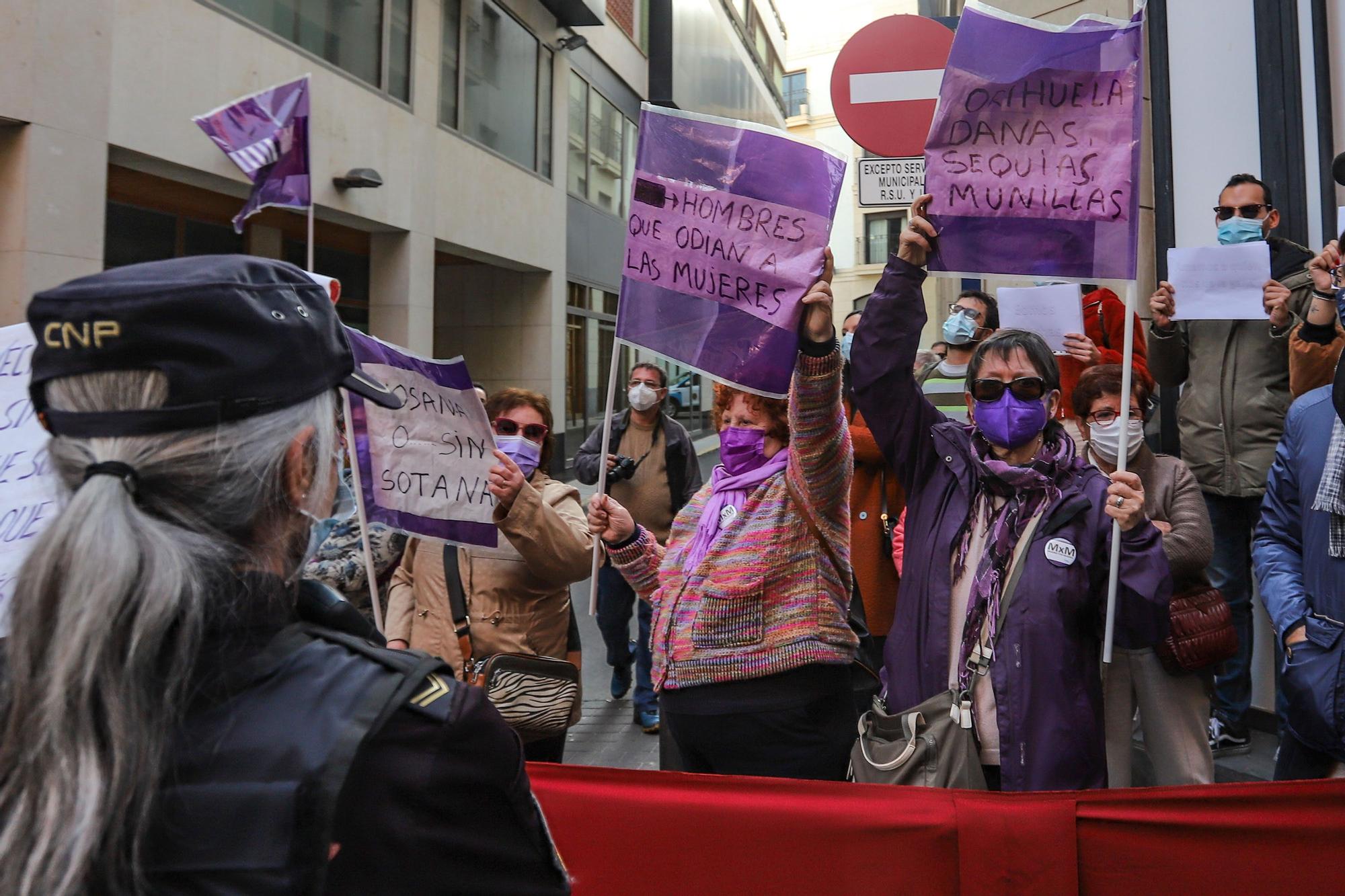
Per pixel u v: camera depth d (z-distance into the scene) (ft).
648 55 82.94
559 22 63.46
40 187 26.73
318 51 39.81
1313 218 15.61
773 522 9.00
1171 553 10.74
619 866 7.92
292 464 3.32
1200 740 10.77
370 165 42.96
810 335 8.74
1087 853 7.23
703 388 104.58
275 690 3.11
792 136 9.16
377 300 46.60
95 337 3.02
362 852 3.03
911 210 8.89
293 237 43.24
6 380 7.22
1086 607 7.90
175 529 3.00
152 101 30.53
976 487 8.35
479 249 53.31
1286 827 7.00
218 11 33.40
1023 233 8.59
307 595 3.54
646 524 18.92
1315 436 8.59
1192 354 15.47
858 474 14.46
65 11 27.27
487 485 10.19
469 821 3.28
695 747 9.02
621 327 9.62
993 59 8.62
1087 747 7.63
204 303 3.09
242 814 2.88
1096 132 8.46
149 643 2.79
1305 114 15.65
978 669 7.83
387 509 9.86
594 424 72.64
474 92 53.11
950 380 15.65
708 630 8.81
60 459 3.07
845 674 9.12
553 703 9.60
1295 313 14.24
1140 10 8.38
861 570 14.21
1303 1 15.65
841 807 7.63
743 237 9.18
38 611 2.77
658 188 9.53
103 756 2.71
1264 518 9.27
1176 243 17.84
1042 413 8.14
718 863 7.79
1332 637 8.14
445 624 10.19
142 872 2.79
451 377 10.07
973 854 7.34
